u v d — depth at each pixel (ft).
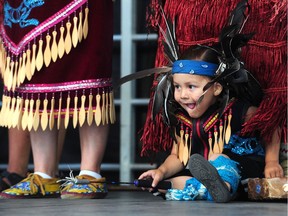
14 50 17.02
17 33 17.01
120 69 24.36
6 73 17.19
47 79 16.69
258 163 16.48
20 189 17.13
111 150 24.41
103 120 16.72
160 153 20.02
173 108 16.47
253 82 16.06
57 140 18.19
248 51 16.34
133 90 24.00
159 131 16.99
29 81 16.83
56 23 16.62
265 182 15.25
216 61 15.76
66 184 17.21
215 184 14.76
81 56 16.69
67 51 16.55
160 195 16.53
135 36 23.95
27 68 16.75
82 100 16.61
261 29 16.30
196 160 14.60
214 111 16.20
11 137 19.99
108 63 17.01
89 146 17.08
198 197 15.83
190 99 15.79
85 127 17.08
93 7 16.76
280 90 16.17
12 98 17.15
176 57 16.39
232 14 15.99
